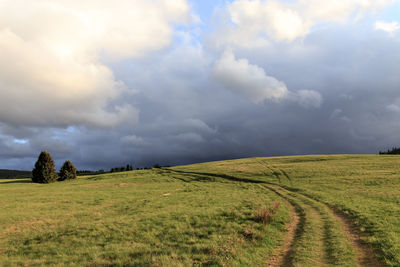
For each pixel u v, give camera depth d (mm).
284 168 67188
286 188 43688
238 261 10734
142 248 13492
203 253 11945
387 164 59188
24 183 69938
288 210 23797
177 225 18484
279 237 14977
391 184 37000
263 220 18141
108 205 32250
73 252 13883
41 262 12484
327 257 11273
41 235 18500
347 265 10250
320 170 58875
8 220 24078
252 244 13242
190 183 58750
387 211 19906
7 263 12648
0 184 67750
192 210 24312
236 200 30625
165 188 50594
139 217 22625
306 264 10523
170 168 91812
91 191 48562
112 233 17500
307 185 44031
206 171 75062
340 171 55219
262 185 50125
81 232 18359
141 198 37344
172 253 11984
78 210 29031
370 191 32125
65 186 60688
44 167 70625
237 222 18516
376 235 13969
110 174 86250
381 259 10789
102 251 13586
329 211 22484
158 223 19656
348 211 21203
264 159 96812
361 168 56594
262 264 10914
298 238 14570
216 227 17516
